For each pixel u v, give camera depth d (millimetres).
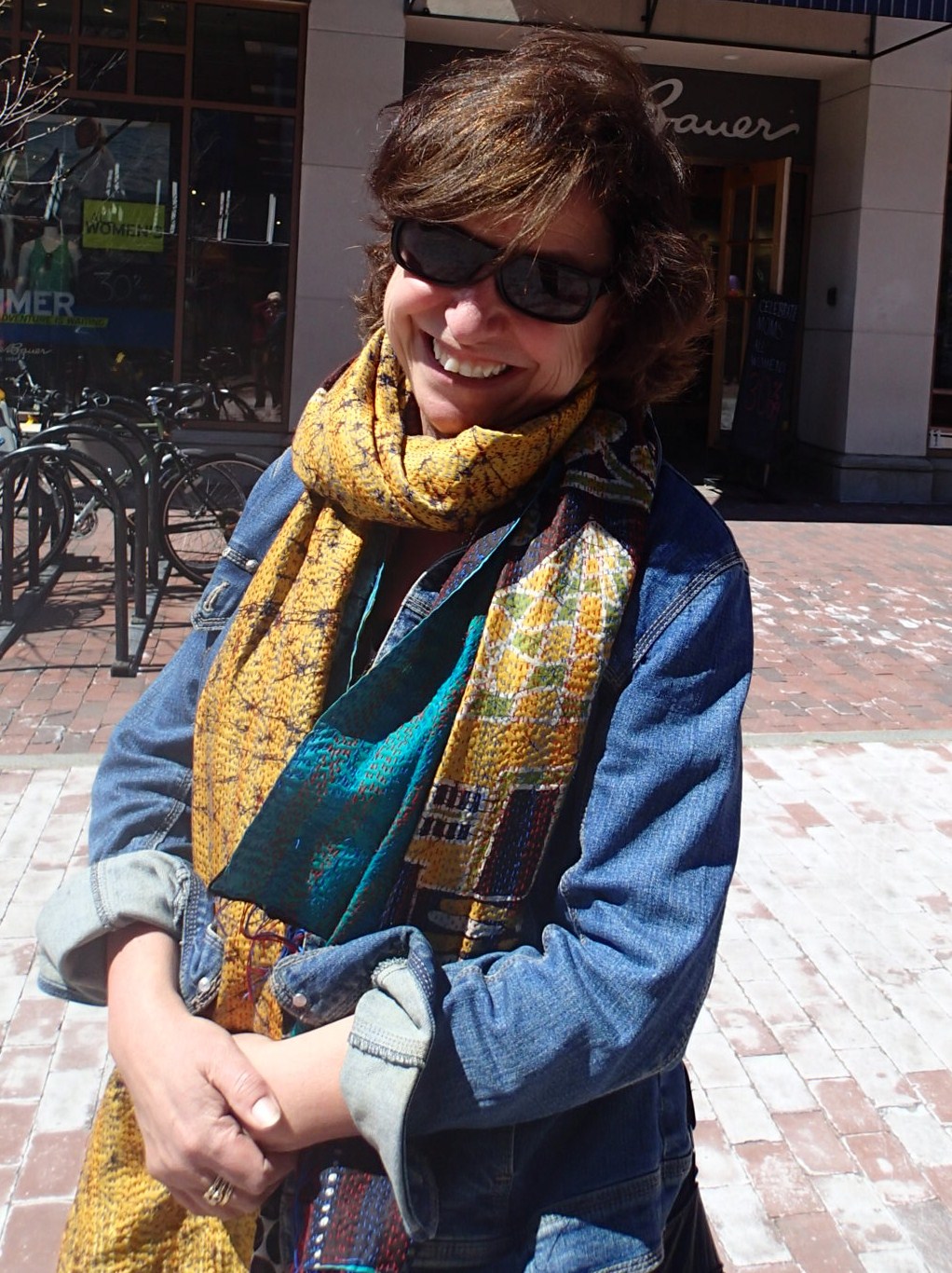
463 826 1281
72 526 8133
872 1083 3533
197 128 10969
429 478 1337
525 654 1282
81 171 10977
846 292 12250
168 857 1541
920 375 12258
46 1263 2807
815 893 4582
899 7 10141
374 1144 1206
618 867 1251
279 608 1491
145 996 1401
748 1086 3498
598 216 1352
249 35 10867
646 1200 1324
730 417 13719
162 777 1606
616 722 1285
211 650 1600
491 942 1293
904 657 7629
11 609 7199
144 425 8891
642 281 1354
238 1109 1246
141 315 11227
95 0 10719
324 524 1464
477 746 1277
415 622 1370
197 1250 1442
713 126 12641
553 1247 1287
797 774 5684
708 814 1264
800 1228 2994
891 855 4914
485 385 1396
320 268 11125
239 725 1460
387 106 1520
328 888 1315
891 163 11898
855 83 12000
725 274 13750
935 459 12484
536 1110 1233
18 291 11109
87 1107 3301
